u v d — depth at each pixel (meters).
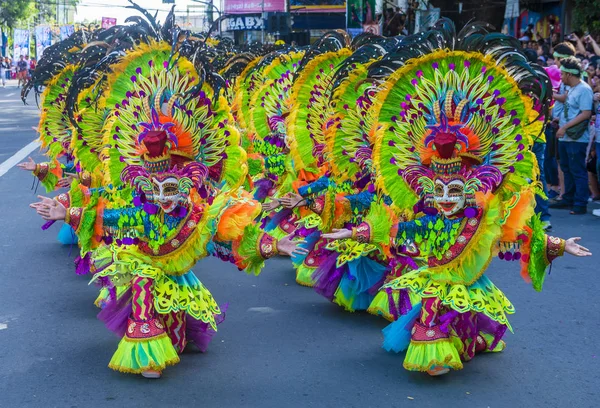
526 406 4.47
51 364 5.11
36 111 29.55
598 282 7.29
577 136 10.20
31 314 6.25
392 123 4.68
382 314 6.00
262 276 7.65
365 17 19.56
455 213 4.60
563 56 10.41
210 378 4.88
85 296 6.79
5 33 69.12
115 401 4.51
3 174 14.37
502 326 5.04
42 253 8.45
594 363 5.16
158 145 4.51
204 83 4.80
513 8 18.69
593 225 9.74
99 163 6.20
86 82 5.04
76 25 8.24
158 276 4.73
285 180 8.28
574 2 16.55
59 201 4.89
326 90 7.00
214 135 4.87
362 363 5.17
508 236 4.71
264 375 4.94
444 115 4.55
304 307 6.52
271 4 33.28
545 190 9.34
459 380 4.85
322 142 6.99
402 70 4.60
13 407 4.43
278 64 8.91
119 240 4.75
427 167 4.66
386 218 4.85
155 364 4.62
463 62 4.55
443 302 4.59
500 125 4.59
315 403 4.51
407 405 4.48
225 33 34.91
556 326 5.96
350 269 6.04
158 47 4.77
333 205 6.04
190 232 4.74
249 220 4.87
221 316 6.12
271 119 8.76
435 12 18.98
